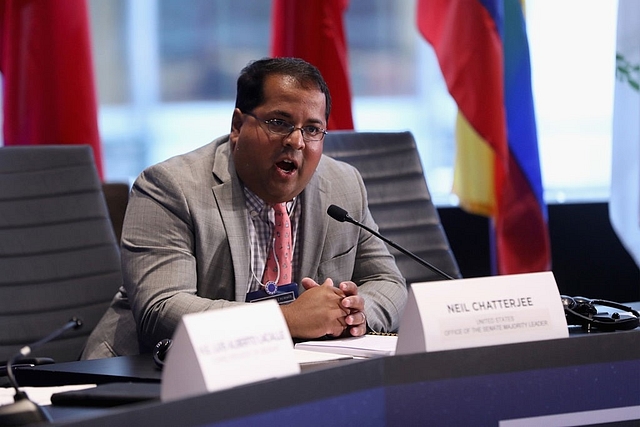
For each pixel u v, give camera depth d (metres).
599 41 11.29
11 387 4.15
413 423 3.52
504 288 3.91
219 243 5.64
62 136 8.10
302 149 5.52
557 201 10.96
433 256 7.31
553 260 10.80
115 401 3.42
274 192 5.61
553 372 3.81
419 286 3.75
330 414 3.29
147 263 5.49
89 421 2.68
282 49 8.62
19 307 6.48
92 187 6.89
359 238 6.38
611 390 3.94
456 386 3.62
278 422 3.12
